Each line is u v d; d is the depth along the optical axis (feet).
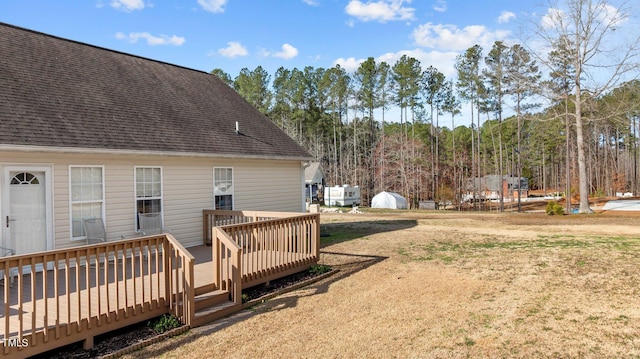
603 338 15.52
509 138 150.82
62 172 26.55
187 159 34.81
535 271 26.12
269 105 160.56
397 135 142.10
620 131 148.77
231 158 37.76
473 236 42.98
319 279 27.30
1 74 27.99
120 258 29.17
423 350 15.55
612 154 158.51
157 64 46.50
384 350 15.78
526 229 47.93
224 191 38.27
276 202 44.52
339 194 121.08
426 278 26.09
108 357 15.51
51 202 25.94
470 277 25.71
